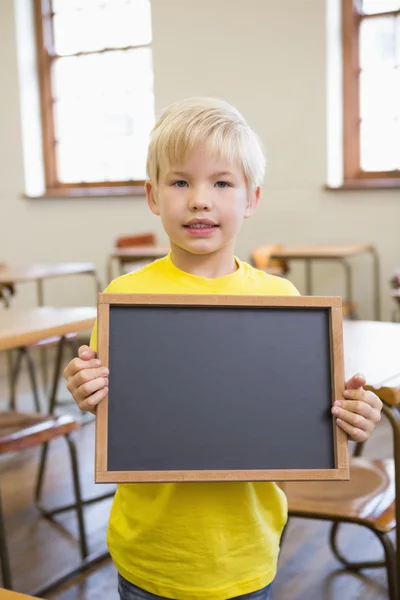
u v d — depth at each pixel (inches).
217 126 44.4
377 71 213.3
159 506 46.2
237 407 43.6
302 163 218.5
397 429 54.8
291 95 217.6
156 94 236.2
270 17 217.5
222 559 46.4
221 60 225.5
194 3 226.8
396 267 209.3
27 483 123.0
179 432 42.9
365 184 208.8
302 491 69.8
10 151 264.1
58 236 258.4
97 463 41.9
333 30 213.9
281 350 44.6
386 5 209.9
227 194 45.4
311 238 219.6
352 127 218.1
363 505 66.1
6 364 222.1
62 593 88.4
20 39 258.1
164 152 45.1
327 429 43.8
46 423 92.4
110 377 43.1
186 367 43.9
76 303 258.2
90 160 258.2
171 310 44.5
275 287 50.2
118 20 246.4
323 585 89.0
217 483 46.2
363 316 214.1
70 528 106.0
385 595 86.3
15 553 98.7
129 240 208.4
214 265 48.7
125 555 48.1
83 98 256.4
